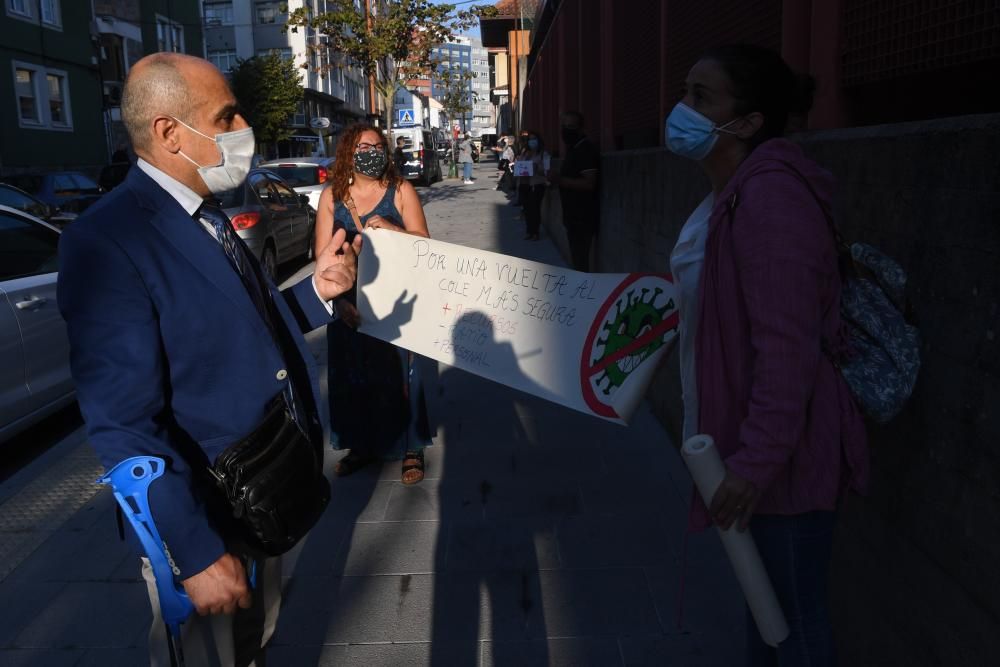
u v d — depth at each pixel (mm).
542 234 14766
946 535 1840
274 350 1919
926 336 1891
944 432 1837
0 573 3469
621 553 3439
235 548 1927
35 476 4582
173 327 1768
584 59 9398
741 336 1755
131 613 3143
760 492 1689
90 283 1684
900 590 2068
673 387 4594
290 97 36375
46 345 5020
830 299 1760
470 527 3705
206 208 2002
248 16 47250
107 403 1662
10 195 11141
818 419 1764
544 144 14500
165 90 1825
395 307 3193
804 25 2906
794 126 2719
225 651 2016
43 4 24750
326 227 3961
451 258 3090
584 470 4297
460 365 3053
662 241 4621
